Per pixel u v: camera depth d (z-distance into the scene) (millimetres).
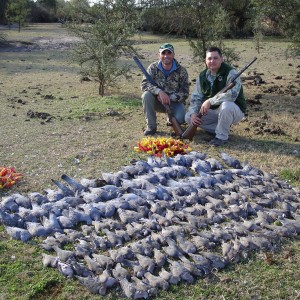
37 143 7426
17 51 22406
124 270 4129
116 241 4633
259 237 4668
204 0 11016
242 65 15453
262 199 5504
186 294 3943
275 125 8344
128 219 5020
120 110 9508
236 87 7250
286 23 12281
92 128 8273
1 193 5715
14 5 38344
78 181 6020
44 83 12758
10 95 10992
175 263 4230
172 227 4844
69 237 4719
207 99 7547
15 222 5004
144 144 7090
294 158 6828
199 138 7730
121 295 3936
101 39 10984
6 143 7406
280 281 4102
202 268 4191
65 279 4141
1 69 15516
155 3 11992
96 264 4230
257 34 19391
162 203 5312
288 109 9508
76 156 6867
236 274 4199
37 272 4238
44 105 9977
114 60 11258
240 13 26391
